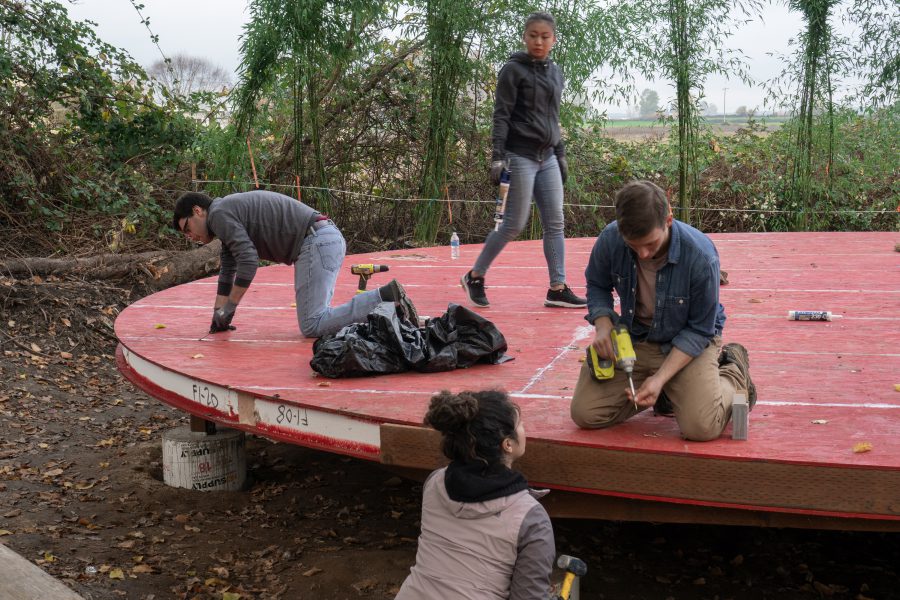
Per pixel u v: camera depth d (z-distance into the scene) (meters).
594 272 3.42
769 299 6.56
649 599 4.00
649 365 3.38
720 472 3.12
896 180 13.23
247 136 10.73
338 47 10.55
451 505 2.48
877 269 7.99
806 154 12.59
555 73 5.72
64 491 5.14
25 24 9.88
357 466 5.89
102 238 10.10
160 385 4.89
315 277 5.11
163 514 4.86
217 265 10.10
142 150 10.91
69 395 7.14
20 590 2.29
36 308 8.39
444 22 10.83
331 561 4.27
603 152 13.42
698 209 12.55
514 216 5.85
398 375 4.51
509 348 5.07
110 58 10.70
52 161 9.99
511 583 2.43
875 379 4.30
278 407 4.08
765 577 4.25
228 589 4.00
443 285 7.30
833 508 3.03
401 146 12.23
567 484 3.33
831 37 12.02
